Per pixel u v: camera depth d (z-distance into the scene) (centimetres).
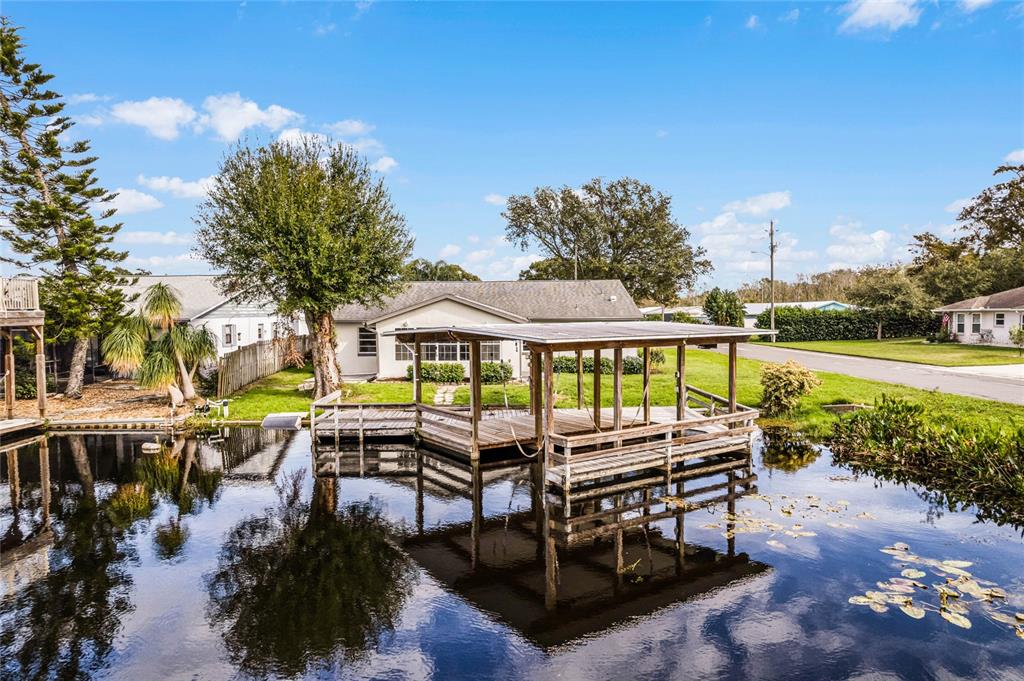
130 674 620
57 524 1064
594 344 1248
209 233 2191
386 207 2277
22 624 723
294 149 2245
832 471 1334
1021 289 3866
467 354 2627
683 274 5231
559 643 670
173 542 978
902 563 848
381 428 1672
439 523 1065
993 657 627
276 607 761
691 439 1354
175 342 2153
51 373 2592
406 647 666
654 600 766
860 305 4953
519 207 5538
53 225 2252
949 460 1266
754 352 3659
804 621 705
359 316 2755
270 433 1806
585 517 1084
